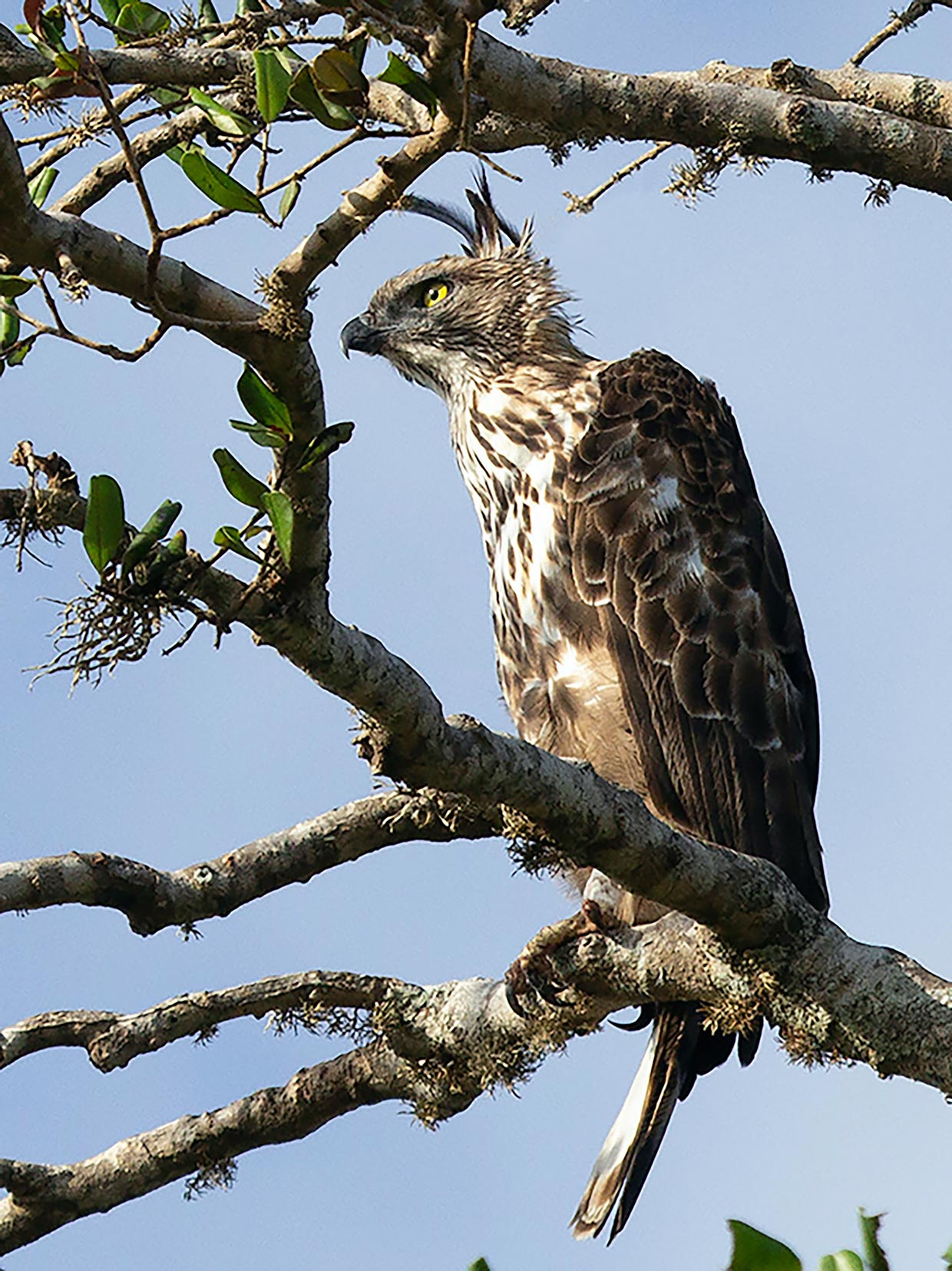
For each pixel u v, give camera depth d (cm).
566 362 1427
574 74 911
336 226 734
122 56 804
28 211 697
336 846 995
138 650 727
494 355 1458
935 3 1029
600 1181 1104
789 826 1254
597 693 1287
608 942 972
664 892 880
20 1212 1002
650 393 1352
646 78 924
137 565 720
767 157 955
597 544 1299
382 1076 1020
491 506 1368
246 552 732
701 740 1263
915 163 956
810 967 905
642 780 1275
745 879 891
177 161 1031
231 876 969
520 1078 1007
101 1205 1008
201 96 775
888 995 893
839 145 952
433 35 745
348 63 752
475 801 827
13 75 781
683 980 948
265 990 996
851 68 1017
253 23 760
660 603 1281
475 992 1010
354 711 800
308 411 724
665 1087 1104
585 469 1319
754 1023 1010
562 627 1308
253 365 723
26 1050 954
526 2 999
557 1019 985
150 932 955
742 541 1316
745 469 1383
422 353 1493
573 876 1196
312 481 727
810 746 1328
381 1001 1006
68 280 746
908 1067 892
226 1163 1022
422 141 760
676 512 1302
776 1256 595
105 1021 968
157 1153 1009
